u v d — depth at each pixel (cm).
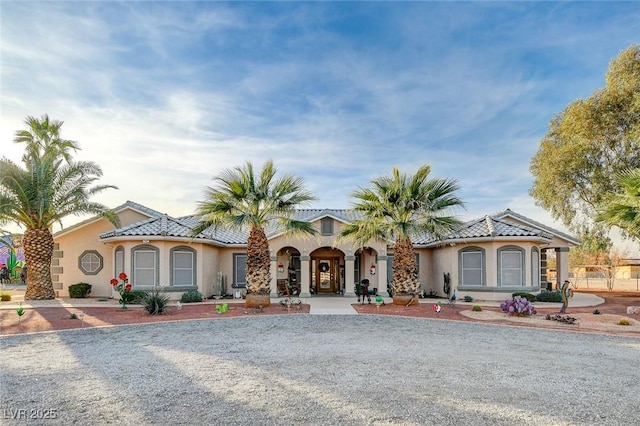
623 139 2755
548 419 568
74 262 2439
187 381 736
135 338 1155
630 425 551
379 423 547
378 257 2456
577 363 888
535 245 2338
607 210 1822
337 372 797
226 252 2605
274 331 1273
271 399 639
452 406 612
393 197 1869
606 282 3794
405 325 1396
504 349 1030
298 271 2673
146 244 2162
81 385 712
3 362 880
